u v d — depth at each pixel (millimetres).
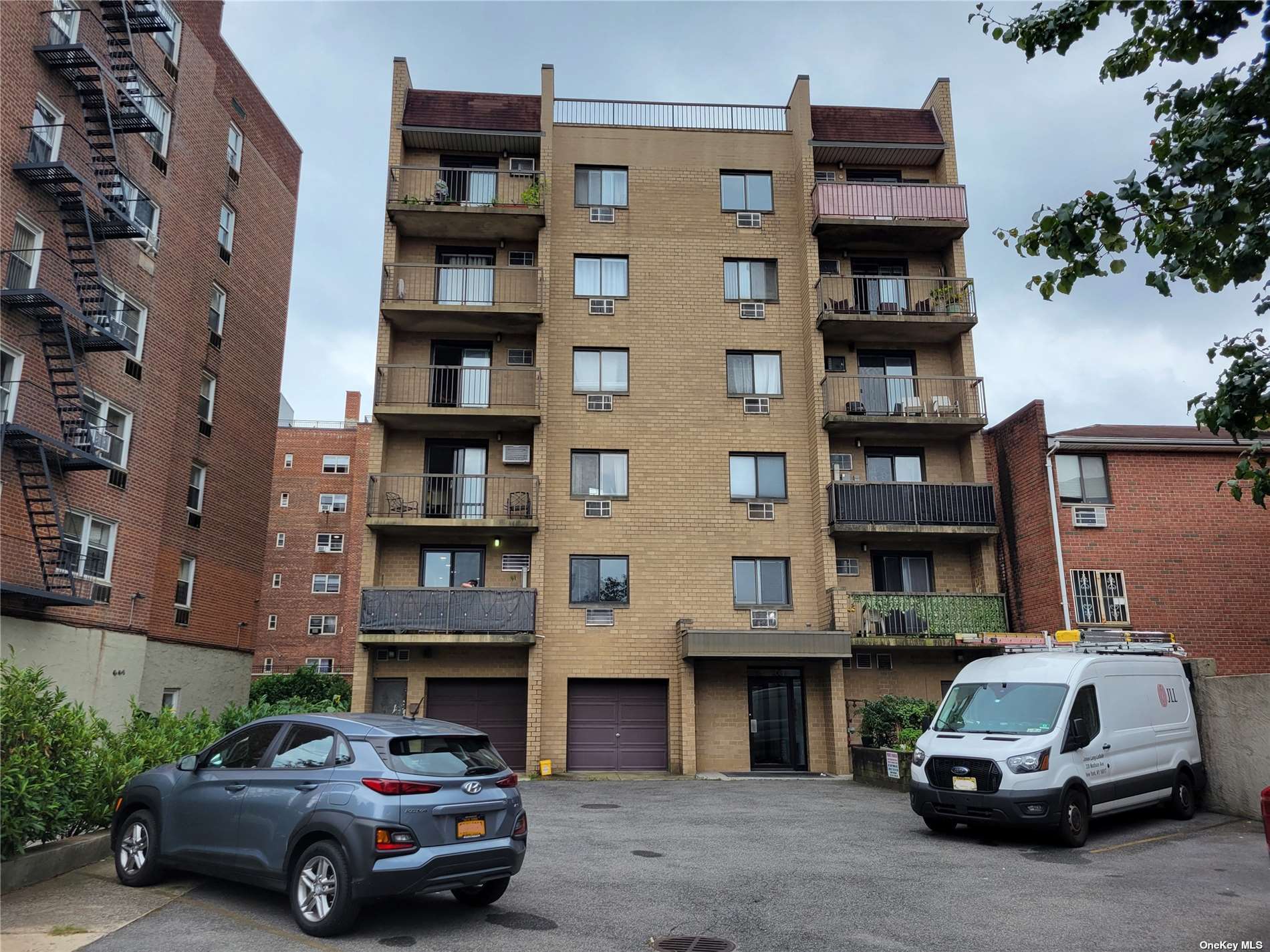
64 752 9141
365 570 21875
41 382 17641
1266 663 20016
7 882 7734
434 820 6805
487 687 22094
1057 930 7320
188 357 24281
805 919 7566
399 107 24578
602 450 23359
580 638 22062
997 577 22609
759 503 23109
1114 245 6566
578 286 24406
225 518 26281
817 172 26203
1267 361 6590
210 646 25109
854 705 21844
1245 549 20594
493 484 23078
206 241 25172
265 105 29469
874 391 23812
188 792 7840
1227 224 5910
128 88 20453
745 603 22734
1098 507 20641
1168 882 9062
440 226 24172
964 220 24344
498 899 7895
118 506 20031
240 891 7945
